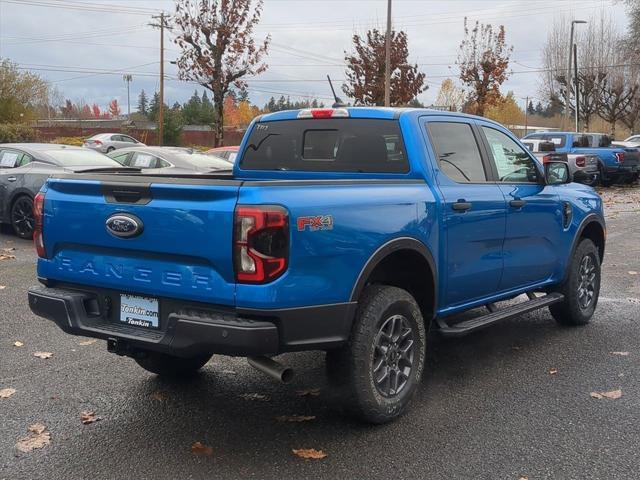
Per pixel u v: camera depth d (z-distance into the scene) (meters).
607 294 7.89
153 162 13.52
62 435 4.01
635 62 44.19
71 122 64.56
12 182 10.74
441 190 4.59
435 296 4.55
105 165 11.56
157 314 3.79
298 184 3.62
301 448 3.85
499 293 5.41
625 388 4.83
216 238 3.46
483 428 4.13
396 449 3.84
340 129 5.01
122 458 3.73
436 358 5.54
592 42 48.22
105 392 4.70
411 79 32.81
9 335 5.91
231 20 25.25
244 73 26.11
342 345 3.88
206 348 3.49
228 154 17.56
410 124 4.65
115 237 3.82
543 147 7.15
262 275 3.41
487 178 5.21
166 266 3.67
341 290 3.72
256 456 3.76
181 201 3.60
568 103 41.94
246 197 3.42
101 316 4.04
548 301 5.87
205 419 4.27
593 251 6.56
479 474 3.55
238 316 3.50
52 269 4.18
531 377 5.07
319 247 3.59
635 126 50.88
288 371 3.68
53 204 4.12
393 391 4.19
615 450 3.84
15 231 11.06
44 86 44.69
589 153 22.28
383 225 3.98
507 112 71.12
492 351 5.73
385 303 4.03
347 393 3.96
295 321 3.54
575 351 5.73
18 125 40.03
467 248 4.82
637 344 5.94
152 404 4.50
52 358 5.37
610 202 19.06
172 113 50.72
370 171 4.81
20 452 3.79
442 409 4.43
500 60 34.50
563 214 6.05
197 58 25.62
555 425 4.18
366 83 33.16
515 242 5.39
